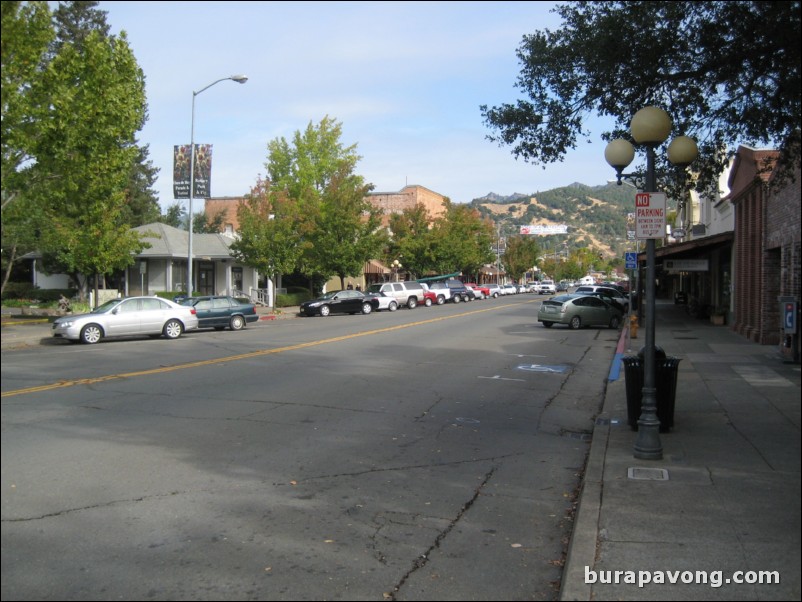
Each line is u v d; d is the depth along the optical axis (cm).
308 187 4253
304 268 4194
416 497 678
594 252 16550
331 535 571
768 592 440
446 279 5616
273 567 505
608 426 987
